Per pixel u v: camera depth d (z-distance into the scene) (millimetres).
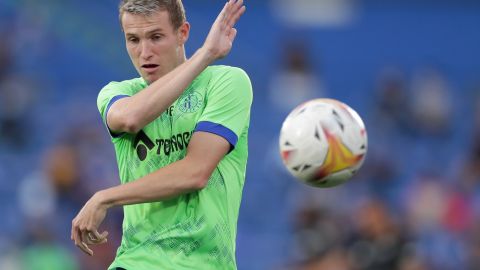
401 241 37188
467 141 71750
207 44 17219
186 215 17703
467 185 55906
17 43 73000
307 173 19469
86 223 17203
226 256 17922
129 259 17719
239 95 18109
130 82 18672
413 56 85000
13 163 59188
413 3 87500
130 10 17594
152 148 17906
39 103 67312
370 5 87125
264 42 83875
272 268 53281
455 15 87125
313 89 76125
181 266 17516
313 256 38562
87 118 62875
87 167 51656
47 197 50938
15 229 52594
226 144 17641
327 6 86062
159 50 17656
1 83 65125
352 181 56094
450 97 78812
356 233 38000
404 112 70375
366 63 83688
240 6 17547
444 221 52719
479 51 85750
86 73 74750
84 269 42062
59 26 76875
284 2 86188
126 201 17250
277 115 72688
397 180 62094
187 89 18094
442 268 48188
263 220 57906
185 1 83750
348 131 19469
